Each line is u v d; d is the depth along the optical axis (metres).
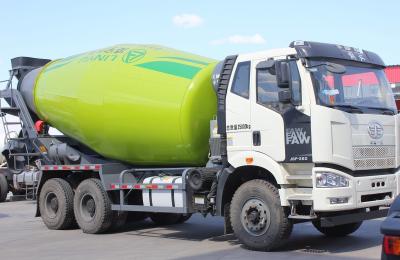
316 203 7.64
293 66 8.01
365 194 7.93
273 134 8.14
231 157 8.62
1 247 9.75
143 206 10.03
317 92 7.80
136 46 11.09
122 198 10.45
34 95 12.51
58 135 12.60
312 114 7.74
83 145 11.90
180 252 8.62
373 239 9.34
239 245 9.06
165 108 9.59
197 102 9.50
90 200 11.01
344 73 8.23
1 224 13.06
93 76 10.98
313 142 7.71
